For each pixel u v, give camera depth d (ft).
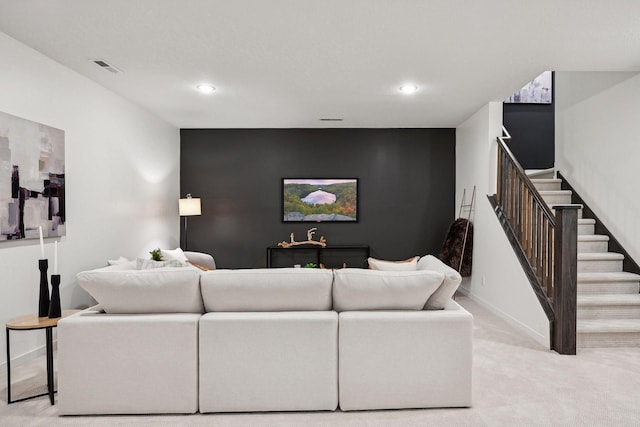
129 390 8.16
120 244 15.92
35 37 10.53
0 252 10.17
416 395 8.33
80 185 13.35
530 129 22.54
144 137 18.10
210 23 9.83
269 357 8.21
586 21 9.63
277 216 22.58
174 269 8.37
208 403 8.20
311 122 21.08
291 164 22.56
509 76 13.71
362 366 8.27
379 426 7.76
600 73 15.29
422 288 8.38
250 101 16.85
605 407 8.48
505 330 13.89
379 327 8.25
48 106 11.87
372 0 8.74
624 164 14.14
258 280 8.37
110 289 8.15
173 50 11.48
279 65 12.71
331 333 8.24
